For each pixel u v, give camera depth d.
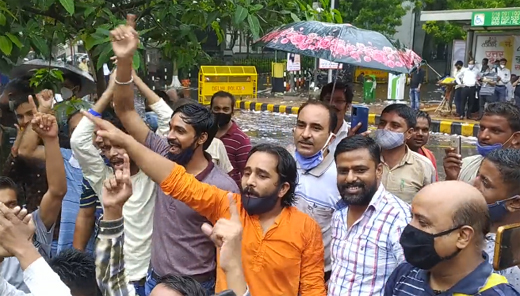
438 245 2.03
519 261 1.99
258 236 2.80
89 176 3.43
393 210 2.78
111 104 3.71
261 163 2.77
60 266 2.27
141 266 3.34
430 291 2.12
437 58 30.59
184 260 3.03
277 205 2.84
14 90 4.02
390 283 2.29
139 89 3.82
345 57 3.67
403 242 2.12
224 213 2.84
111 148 2.99
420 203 2.08
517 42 16.20
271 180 2.77
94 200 3.58
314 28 3.89
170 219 3.08
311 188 3.28
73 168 3.80
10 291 2.24
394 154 3.87
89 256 2.39
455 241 2.02
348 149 2.79
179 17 4.32
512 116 3.56
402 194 3.80
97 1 3.57
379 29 23.14
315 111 3.30
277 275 2.79
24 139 3.59
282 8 4.31
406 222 2.73
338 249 2.86
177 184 2.78
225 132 4.89
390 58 3.80
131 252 3.32
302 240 2.81
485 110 3.69
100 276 2.16
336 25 3.90
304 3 4.51
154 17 4.24
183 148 3.04
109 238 2.18
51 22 4.20
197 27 4.21
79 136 3.34
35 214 2.96
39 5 3.31
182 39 4.30
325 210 3.26
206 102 19.70
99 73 4.43
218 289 2.34
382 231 2.74
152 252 3.18
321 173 3.29
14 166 3.53
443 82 16.52
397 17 23.84
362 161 2.76
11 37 3.12
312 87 18.00
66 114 4.14
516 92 14.91
